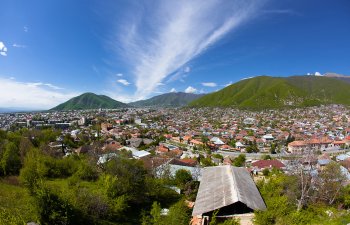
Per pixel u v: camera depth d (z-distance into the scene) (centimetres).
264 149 12694
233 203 2328
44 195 2488
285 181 3478
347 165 6244
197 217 2522
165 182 4897
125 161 4053
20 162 5144
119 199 3341
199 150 12262
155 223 2717
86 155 6925
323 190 3206
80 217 2752
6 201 3012
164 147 11225
